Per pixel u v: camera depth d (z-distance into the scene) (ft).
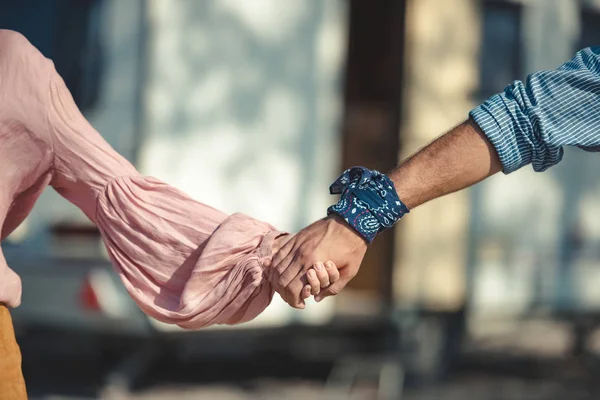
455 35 30.09
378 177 9.26
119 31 25.09
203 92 25.63
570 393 32.40
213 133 25.77
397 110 29.73
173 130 25.18
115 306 23.86
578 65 9.31
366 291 31.94
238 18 26.20
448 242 30.12
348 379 29.76
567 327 39.19
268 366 32.42
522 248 31.71
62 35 25.07
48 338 28.02
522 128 9.14
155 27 24.93
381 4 35.47
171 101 25.16
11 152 8.98
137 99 24.93
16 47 9.03
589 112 9.11
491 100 9.27
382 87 35.29
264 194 26.66
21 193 9.18
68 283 23.98
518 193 31.50
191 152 25.45
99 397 26.23
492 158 9.22
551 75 9.16
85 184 9.26
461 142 9.21
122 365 26.55
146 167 24.84
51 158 9.15
